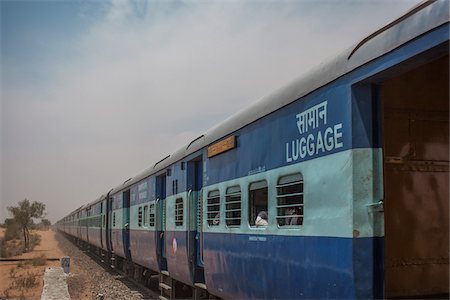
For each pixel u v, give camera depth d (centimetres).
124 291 1711
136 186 1756
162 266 1373
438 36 378
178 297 1261
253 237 700
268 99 674
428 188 540
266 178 666
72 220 5644
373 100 481
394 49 425
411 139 537
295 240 575
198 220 1059
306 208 552
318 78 540
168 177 1274
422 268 533
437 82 540
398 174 531
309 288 541
